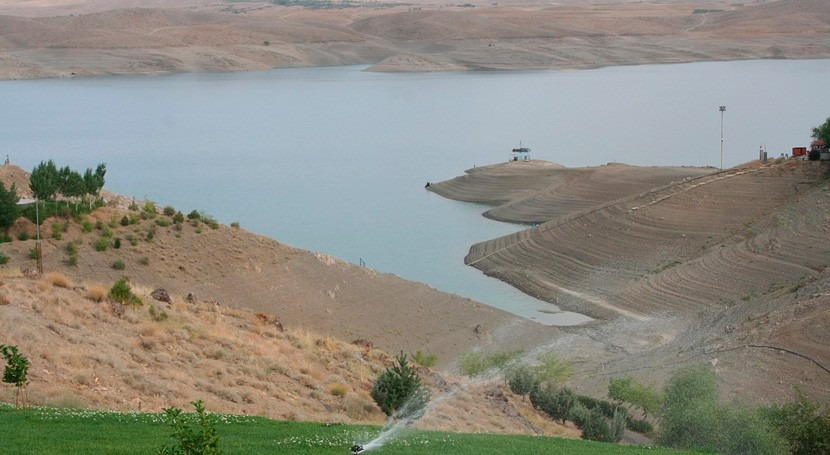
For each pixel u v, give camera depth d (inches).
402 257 4183.1
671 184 4352.9
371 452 1133.7
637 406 1931.6
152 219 2972.4
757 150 7239.2
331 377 1739.7
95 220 2876.5
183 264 2728.8
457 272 3846.0
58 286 1838.1
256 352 1775.3
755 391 2000.5
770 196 3944.4
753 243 3410.4
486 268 3860.7
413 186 6210.6
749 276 3142.2
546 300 3324.3
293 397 1567.4
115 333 1656.0
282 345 1886.1
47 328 1558.8
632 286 3299.7
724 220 3814.0
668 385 1924.2
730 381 2074.3
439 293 2979.8
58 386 1323.8
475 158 7470.5
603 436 1683.1
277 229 4970.5
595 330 2847.0
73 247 2672.2
